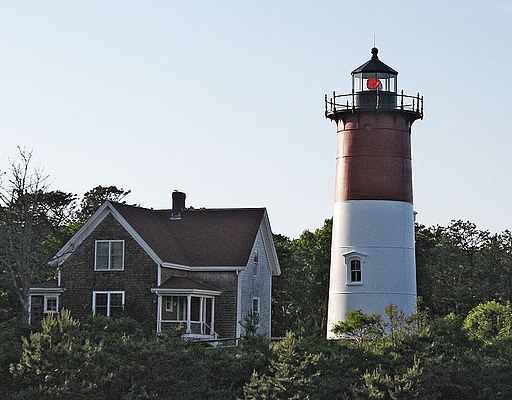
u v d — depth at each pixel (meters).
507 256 177.25
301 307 153.88
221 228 118.12
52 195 176.12
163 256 110.94
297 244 162.75
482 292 170.50
